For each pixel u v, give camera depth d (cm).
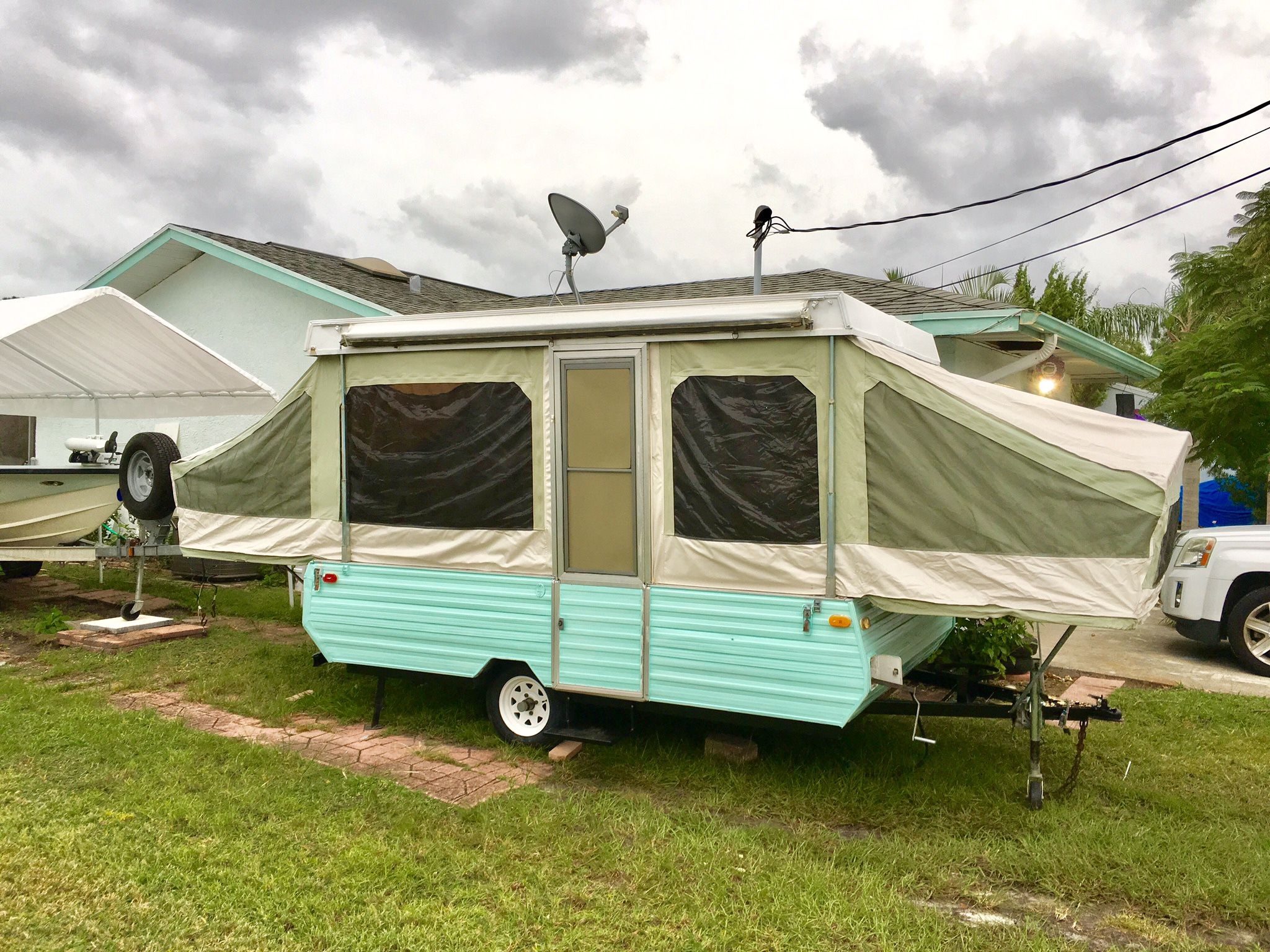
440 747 528
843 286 928
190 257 1159
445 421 533
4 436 1336
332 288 1005
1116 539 390
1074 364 1044
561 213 582
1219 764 507
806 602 436
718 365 462
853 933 323
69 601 962
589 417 490
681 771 482
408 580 544
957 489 418
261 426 606
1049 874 369
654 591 472
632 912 337
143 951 309
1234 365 969
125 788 443
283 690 630
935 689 544
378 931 322
